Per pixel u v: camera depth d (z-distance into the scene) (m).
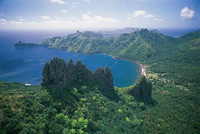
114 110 104.75
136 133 87.69
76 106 89.38
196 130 101.81
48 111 71.62
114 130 83.62
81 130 70.75
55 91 90.25
